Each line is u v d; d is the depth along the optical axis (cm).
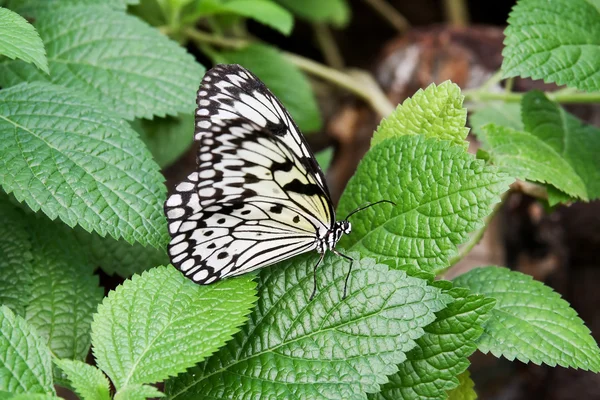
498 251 82
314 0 101
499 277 59
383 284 55
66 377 57
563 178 60
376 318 55
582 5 61
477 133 67
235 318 55
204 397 55
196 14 72
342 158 104
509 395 85
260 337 55
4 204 60
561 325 57
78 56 62
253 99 56
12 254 59
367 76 95
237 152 54
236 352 55
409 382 56
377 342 54
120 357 54
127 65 62
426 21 126
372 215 57
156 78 62
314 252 56
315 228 56
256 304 56
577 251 87
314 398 54
